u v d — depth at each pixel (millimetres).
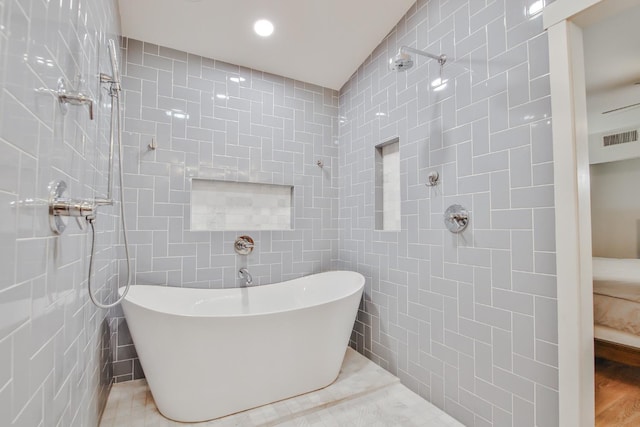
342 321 2031
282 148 2764
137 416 1701
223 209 2619
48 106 780
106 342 1859
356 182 2736
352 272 2584
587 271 1246
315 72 2758
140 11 2010
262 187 2779
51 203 809
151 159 2258
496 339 1516
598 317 2350
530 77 1397
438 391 1833
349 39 2389
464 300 1687
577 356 1203
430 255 1920
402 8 2129
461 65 1736
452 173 1776
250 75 2654
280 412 1751
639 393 1946
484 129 1599
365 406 1853
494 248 1536
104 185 1683
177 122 2357
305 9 2072
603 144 3971
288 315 1799
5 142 564
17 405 625
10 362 595
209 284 2410
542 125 1348
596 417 1712
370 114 2553
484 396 1562
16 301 620
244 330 1688
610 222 3998
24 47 637
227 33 2246
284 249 2725
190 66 2424
